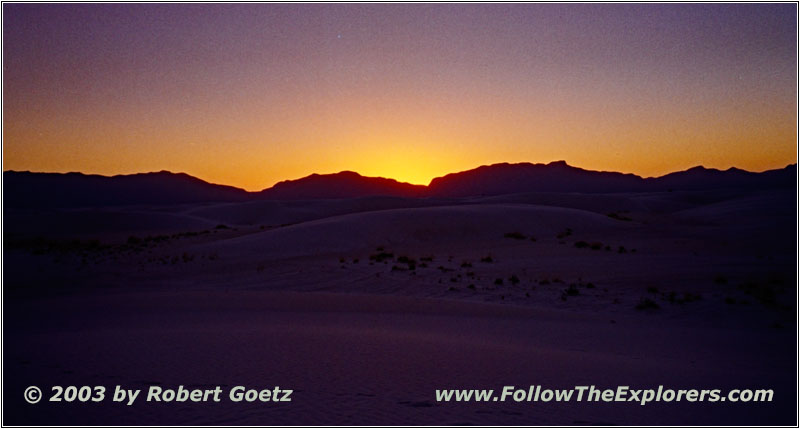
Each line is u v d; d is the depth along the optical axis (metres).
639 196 158.38
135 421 6.72
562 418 7.33
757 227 50.34
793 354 12.91
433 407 7.57
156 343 11.39
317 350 10.87
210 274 30.28
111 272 31.72
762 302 20.22
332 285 26.31
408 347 11.39
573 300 21.70
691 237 45.31
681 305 20.25
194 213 113.06
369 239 46.62
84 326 15.15
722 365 11.43
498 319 16.86
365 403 7.62
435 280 26.73
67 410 7.11
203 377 8.74
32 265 35.09
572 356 11.38
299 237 44.16
